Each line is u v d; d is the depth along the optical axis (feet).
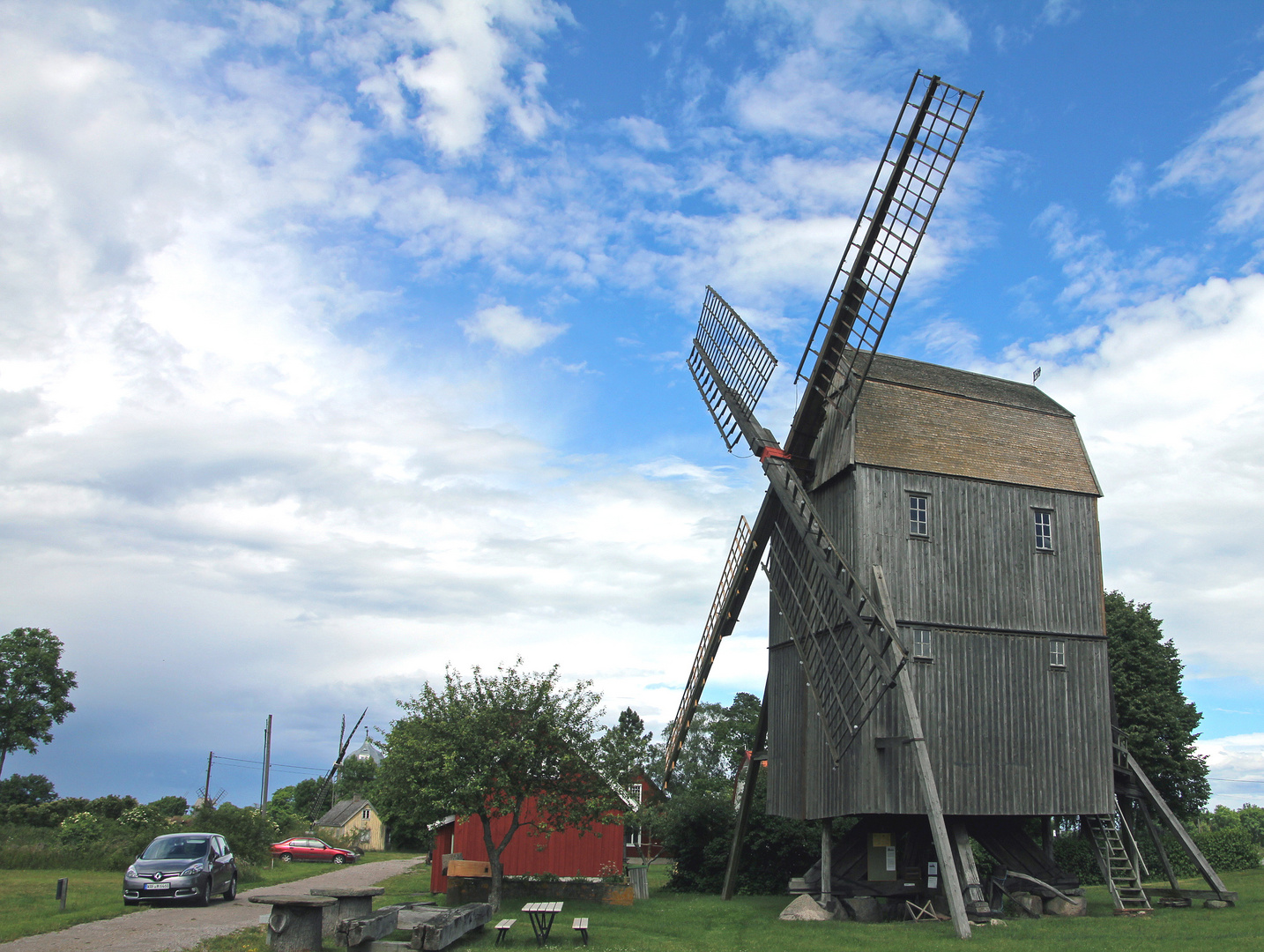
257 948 53.16
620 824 92.07
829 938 68.13
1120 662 155.33
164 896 75.92
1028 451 92.48
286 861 174.09
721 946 62.85
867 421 87.35
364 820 291.38
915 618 82.99
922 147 82.84
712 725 250.57
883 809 78.23
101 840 132.16
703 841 127.34
